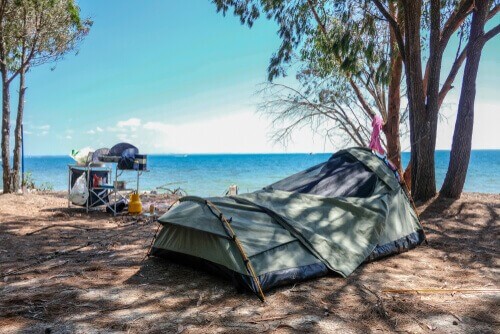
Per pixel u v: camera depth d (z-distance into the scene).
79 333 3.52
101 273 5.33
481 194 12.68
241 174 38.31
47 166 71.62
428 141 10.05
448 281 5.04
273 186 6.72
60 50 14.09
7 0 12.87
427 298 4.43
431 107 10.04
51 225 8.67
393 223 6.44
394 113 13.55
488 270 5.54
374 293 4.51
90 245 6.97
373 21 11.59
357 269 5.46
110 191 10.99
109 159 10.33
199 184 27.34
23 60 13.74
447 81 12.09
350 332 3.56
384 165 7.10
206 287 4.77
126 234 7.93
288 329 3.62
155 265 5.70
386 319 3.85
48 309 4.07
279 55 13.12
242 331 3.58
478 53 9.71
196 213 5.32
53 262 5.89
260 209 5.44
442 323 3.76
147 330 3.60
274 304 4.23
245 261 4.54
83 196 10.66
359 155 7.11
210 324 3.72
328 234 5.53
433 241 7.20
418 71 10.03
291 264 4.87
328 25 12.96
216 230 4.92
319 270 5.04
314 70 15.09
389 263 5.83
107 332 3.55
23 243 7.09
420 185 10.17
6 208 10.62
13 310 4.02
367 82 13.53
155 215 10.05
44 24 13.28
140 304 4.23
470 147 9.95
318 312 4.02
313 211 5.75
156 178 32.69
